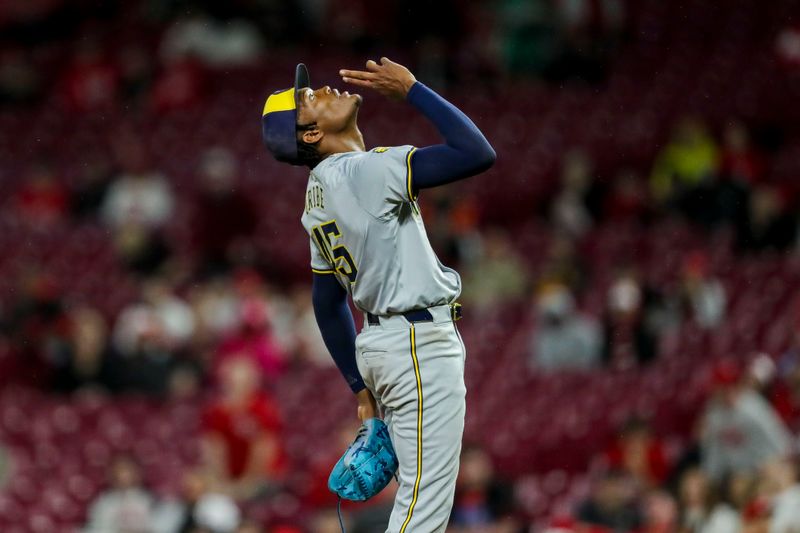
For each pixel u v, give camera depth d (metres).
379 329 17.97
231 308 50.84
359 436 18.66
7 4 79.12
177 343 49.66
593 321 47.47
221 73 70.12
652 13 71.06
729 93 66.88
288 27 72.81
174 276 53.69
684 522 34.41
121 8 77.62
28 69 74.12
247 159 65.50
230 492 38.84
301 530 36.31
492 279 52.38
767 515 32.03
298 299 50.62
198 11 73.69
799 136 65.38
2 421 44.88
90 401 45.84
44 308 50.38
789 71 68.12
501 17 69.94
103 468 42.25
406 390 17.73
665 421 41.75
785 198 58.66
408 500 17.77
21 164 67.56
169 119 68.38
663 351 45.25
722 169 59.47
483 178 61.19
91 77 71.81
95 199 62.81
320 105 18.31
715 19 71.06
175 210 62.56
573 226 57.31
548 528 35.88
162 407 45.28
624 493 35.38
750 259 52.97
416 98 17.73
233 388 40.44
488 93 67.38
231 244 55.47
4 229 59.72
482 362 46.12
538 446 41.34
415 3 70.25
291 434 43.22
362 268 17.80
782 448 37.28
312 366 48.19
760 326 45.84
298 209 60.28
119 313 52.88
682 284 47.53
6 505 40.44
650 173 63.03
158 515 37.81
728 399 37.47
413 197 17.66
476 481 36.09
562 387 43.53
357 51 70.69
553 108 65.81
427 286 17.70
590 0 69.12
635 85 67.69
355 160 17.83
